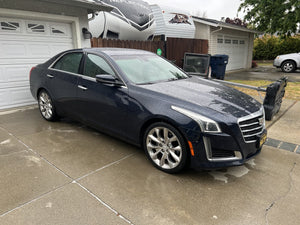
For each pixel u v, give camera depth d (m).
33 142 3.86
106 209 2.34
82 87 3.85
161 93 3.08
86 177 2.89
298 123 4.89
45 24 6.04
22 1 5.33
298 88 8.95
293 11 14.55
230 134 2.65
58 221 2.18
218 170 3.10
